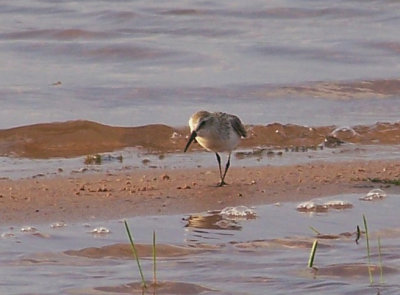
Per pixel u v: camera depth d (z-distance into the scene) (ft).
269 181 45.42
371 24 85.30
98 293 31.22
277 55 74.79
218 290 31.76
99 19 84.84
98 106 61.16
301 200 42.06
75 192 42.93
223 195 42.80
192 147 53.42
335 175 46.62
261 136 55.16
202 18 85.66
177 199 42.04
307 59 73.97
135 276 32.71
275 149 53.11
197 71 69.97
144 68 71.00
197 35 80.79
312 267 33.73
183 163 49.85
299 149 53.06
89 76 67.97
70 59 73.05
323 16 88.07
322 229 37.91
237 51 75.66
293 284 32.30
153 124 56.54
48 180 45.47
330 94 65.21
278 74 69.41
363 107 62.44
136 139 54.29
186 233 37.19
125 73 69.31
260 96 64.39
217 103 62.85
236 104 62.69
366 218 39.37
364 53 75.66
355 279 32.83
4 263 33.55
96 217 39.04
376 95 65.46
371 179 45.55
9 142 53.06
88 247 35.29
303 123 58.18
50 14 86.58
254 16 86.84
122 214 39.55
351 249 35.60
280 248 35.73
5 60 72.18
